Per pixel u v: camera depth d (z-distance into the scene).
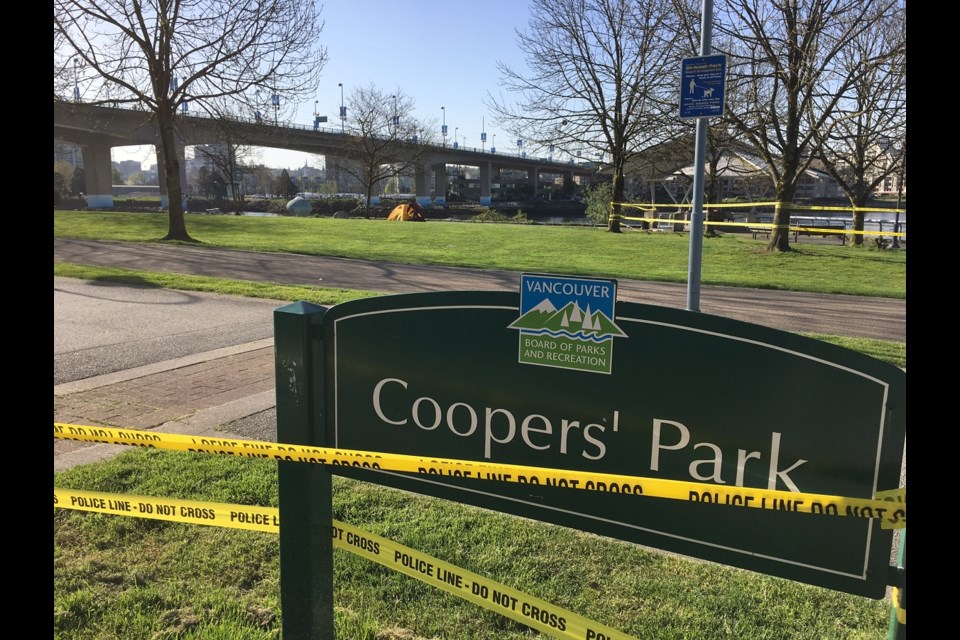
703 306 10.79
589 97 29.14
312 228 27.14
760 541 1.77
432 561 2.26
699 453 1.81
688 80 6.73
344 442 2.32
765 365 1.70
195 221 29.31
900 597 1.68
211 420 5.30
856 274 15.05
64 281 12.27
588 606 2.90
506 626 2.78
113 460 4.39
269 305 10.28
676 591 3.02
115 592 3.01
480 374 2.07
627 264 16.41
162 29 20.75
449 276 13.88
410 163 57.78
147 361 7.13
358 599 2.95
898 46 15.54
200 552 3.35
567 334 1.93
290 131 62.75
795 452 1.69
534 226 30.27
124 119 47.00
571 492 1.98
